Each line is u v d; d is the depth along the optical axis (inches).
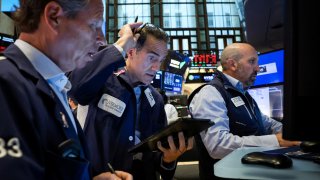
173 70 124.7
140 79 52.6
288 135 19.0
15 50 21.5
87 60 27.6
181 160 81.7
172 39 453.7
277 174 21.6
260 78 83.5
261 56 81.7
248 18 46.2
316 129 18.5
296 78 18.9
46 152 18.5
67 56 24.3
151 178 44.9
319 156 26.3
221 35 458.3
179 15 464.1
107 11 444.1
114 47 45.8
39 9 22.3
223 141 52.2
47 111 19.8
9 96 17.0
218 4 476.1
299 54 18.9
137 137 50.5
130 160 44.6
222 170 23.3
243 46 67.2
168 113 77.6
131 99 49.1
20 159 15.4
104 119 45.8
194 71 156.3
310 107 18.7
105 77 45.0
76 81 44.6
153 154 45.4
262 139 49.2
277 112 79.0
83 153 25.7
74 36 23.6
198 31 457.1
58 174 18.8
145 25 51.8
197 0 473.1
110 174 33.5
